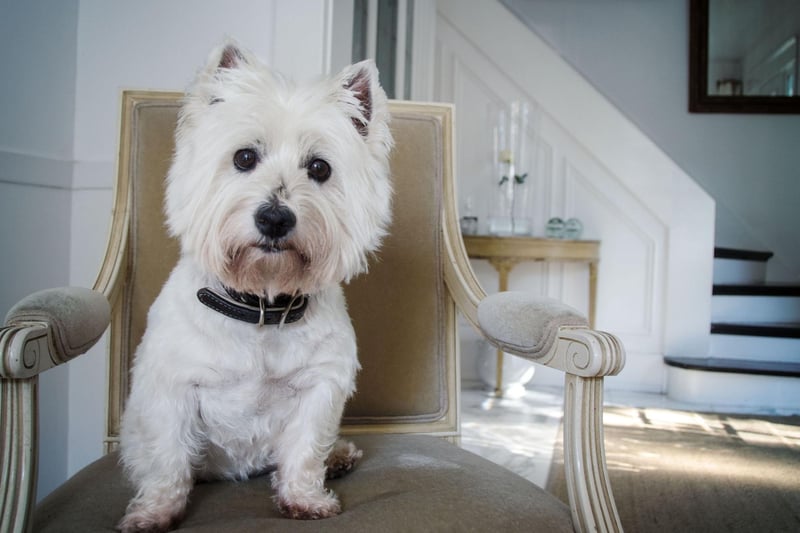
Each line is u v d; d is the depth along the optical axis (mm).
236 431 1078
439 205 1522
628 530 1896
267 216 995
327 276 1085
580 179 4004
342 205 1123
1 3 1672
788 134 4934
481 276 4066
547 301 1064
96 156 1907
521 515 938
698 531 1902
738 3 4879
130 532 912
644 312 3965
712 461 2564
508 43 4023
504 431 2902
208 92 1104
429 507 939
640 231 3947
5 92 1691
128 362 1336
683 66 4957
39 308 865
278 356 1061
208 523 918
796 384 3492
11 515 782
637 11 4969
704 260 3883
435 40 4078
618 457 2592
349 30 2271
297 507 988
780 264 4988
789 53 4875
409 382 1443
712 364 3639
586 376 891
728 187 4996
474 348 4016
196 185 1052
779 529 1925
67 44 1874
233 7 1892
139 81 1904
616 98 5020
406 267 1474
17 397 792
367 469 1144
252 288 1048
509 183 3766
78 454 1969
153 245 1383
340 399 1117
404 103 1550
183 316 1026
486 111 4074
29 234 1783
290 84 1156
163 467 986
